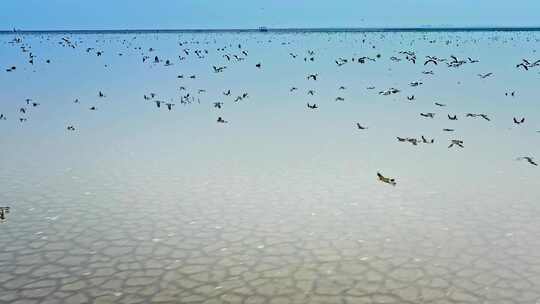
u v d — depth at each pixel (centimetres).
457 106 3328
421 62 6338
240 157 2169
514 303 1057
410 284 1134
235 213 1541
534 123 2759
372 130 2673
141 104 3550
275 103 3562
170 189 1758
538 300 1066
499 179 1833
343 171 1953
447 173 1912
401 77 4862
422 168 1981
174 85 4500
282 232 1408
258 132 2661
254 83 4591
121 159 2139
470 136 2505
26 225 1455
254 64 6356
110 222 1479
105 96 3884
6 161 2102
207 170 1978
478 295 1088
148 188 1769
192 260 1255
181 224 1465
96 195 1698
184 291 1116
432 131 2625
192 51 8781
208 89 4241
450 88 4125
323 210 1559
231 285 1139
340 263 1232
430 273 1180
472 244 1323
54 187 1778
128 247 1323
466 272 1183
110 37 16238
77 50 9156
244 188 1764
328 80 4716
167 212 1553
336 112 3197
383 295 1092
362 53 8012
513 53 7706
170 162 2094
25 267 1219
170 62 6688
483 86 4203
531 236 1363
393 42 11475
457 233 1390
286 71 5528
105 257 1269
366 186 1775
